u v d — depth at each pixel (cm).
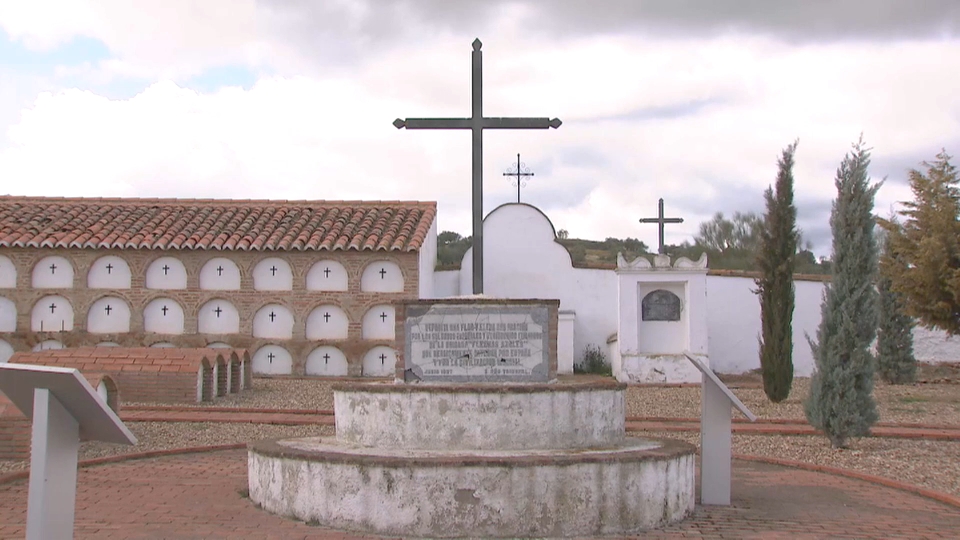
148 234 2691
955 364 3022
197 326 2647
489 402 1003
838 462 1434
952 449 1557
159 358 2030
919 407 2139
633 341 2662
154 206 2936
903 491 1207
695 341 2650
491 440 1001
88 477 1195
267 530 914
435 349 1088
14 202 2936
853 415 1534
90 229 2725
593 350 3016
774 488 1217
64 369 622
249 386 2294
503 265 3039
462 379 1083
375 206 2978
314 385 2405
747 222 5106
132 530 908
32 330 2634
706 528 970
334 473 928
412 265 2652
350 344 2628
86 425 669
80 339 2631
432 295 3038
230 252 2659
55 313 2647
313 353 2641
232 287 2661
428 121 1241
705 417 1108
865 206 1539
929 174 2502
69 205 2927
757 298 2988
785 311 2166
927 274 2402
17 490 1096
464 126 1241
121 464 1310
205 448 1450
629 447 1040
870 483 1263
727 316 2992
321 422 1736
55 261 2662
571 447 1025
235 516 972
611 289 3034
